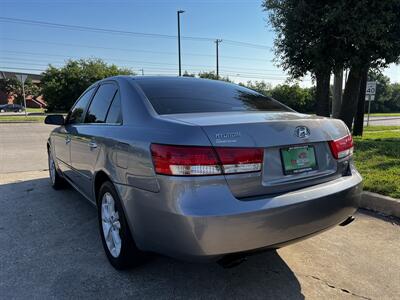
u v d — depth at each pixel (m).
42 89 60.94
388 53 10.01
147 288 2.83
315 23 10.01
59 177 5.55
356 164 6.47
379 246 3.59
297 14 10.32
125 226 2.86
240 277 3.01
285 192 2.54
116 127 3.12
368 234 3.88
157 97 3.10
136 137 2.69
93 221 4.30
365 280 2.97
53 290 2.80
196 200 2.26
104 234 3.29
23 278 2.98
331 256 3.38
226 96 3.46
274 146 2.51
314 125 2.80
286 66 11.82
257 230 2.34
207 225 2.23
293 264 3.23
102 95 3.83
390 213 4.39
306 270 3.13
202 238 2.24
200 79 3.85
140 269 3.11
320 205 2.62
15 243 3.67
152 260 3.25
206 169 2.28
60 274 3.04
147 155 2.49
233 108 3.19
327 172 2.87
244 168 2.37
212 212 2.23
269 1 11.38
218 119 2.56
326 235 3.85
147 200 2.50
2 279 2.96
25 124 24.14
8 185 6.07
